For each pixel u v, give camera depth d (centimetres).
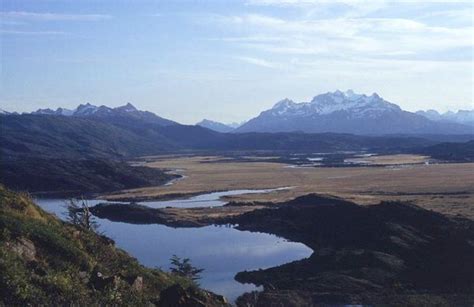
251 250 6450
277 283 4856
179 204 10544
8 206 2491
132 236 7506
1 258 1927
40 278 1955
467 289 4366
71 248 2359
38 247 2250
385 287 4562
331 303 4225
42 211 2747
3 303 1730
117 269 2534
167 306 2161
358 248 5669
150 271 2766
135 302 2091
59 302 1844
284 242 6850
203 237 7344
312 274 5066
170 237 7394
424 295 4275
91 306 1894
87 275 2209
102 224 8575
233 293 4634
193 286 2716
